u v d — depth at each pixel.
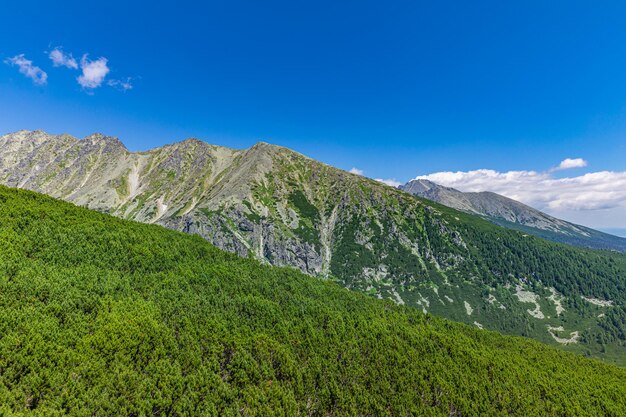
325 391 49.81
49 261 50.16
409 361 62.06
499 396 62.38
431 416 53.84
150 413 34.19
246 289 68.06
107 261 56.59
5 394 28.20
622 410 71.62
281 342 54.50
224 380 43.41
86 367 34.06
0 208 58.59
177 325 46.75
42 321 36.78
